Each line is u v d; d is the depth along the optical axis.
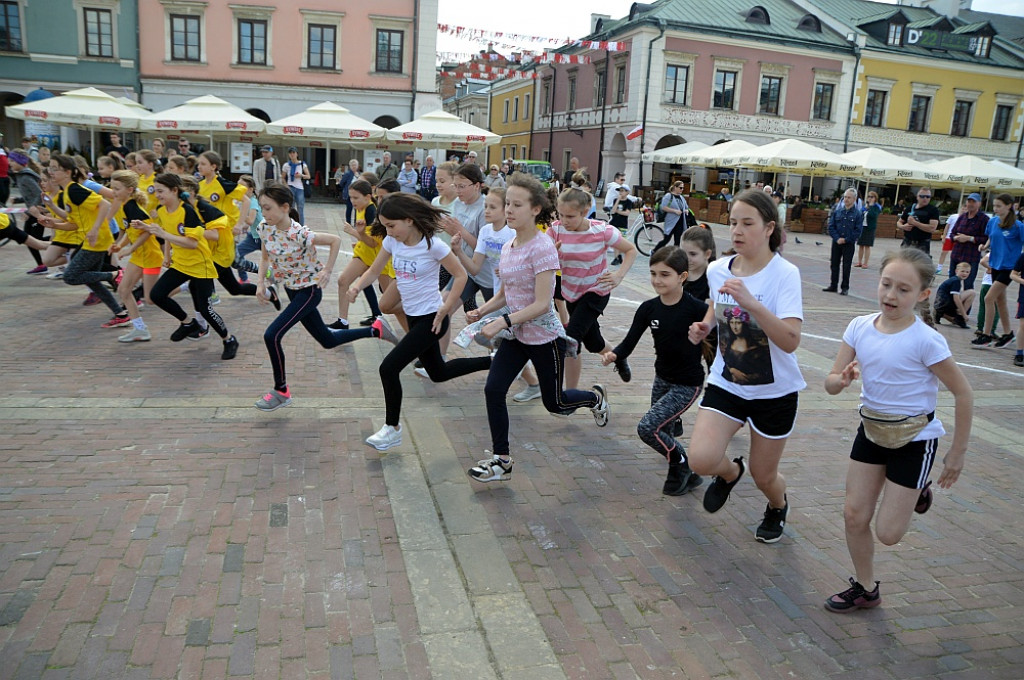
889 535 3.17
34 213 8.03
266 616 3.12
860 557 3.36
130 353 6.77
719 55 35.34
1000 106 41.38
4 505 3.88
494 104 53.69
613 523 4.13
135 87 28.66
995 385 7.62
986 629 3.36
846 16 41.53
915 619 3.41
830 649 3.14
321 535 3.79
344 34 29.59
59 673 2.72
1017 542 4.23
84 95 21.28
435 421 5.48
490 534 3.92
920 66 38.97
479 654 2.98
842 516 4.40
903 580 3.75
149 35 28.42
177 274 6.51
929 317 3.12
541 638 3.10
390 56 30.22
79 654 2.83
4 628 2.95
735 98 36.31
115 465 4.42
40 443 4.68
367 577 3.45
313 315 5.61
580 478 4.68
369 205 7.14
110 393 5.66
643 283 13.08
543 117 45.56
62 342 6.98
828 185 38.50
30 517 3.78
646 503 4.39
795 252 21.17
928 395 3.10
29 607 3.09
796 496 4.64
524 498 4.36
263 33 29.16
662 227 16.12
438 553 3.70
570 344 4.55
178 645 2.91
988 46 40.12
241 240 9.73
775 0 39.59
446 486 4.43
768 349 3.38
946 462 3.12
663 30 34.03
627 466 4.91
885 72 38.47
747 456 5.26
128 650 2.87
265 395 5.49
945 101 40.06
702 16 35.75
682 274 4.30
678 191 14.43
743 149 27.84
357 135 22.36
